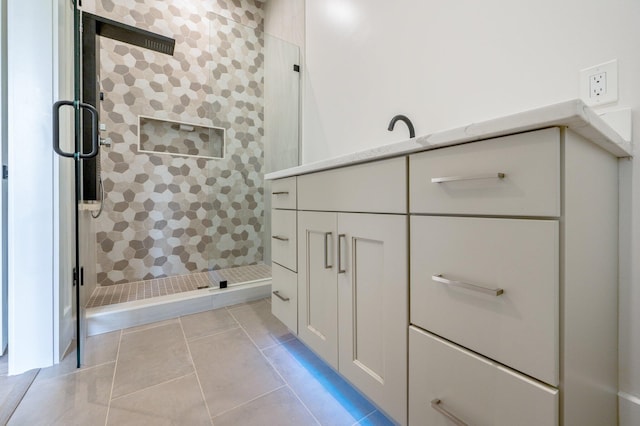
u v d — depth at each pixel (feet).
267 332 5.08
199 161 8.57
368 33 5.21
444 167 2.09
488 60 3.41
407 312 2.39
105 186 7.31
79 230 3.82
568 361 1.62
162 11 7.88
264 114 8.75
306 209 3.81
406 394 2.40
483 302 1.86
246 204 8.35
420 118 4.25
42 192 3.96
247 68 8.55
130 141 7.60
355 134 5.57
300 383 3.63
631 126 2.40
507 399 1.74
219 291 6.41
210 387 3.53
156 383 3.60
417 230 2.30
